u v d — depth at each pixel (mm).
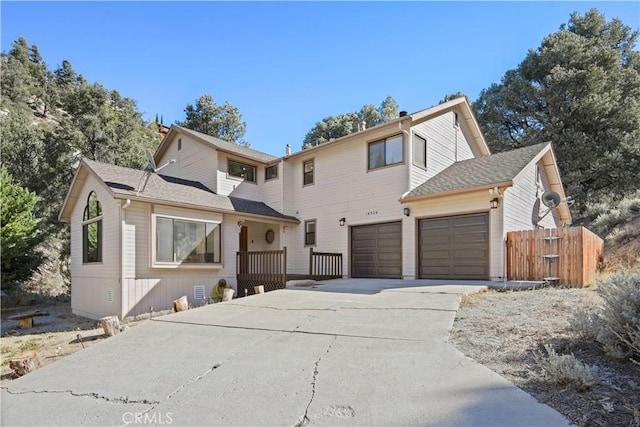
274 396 3568
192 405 3527
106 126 22641
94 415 3514
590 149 23391
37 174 20156
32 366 5766
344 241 14180
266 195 16781
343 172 14500
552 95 25391
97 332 8758
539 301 6680
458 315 6094
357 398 3387
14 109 34688
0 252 15102
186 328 6477
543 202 13164
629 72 24656
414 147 12758
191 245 11828
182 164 17047
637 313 3607
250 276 12844
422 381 3637
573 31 29109
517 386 3344
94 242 11820
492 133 28234
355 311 6883
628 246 15555
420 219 12266
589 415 2746
